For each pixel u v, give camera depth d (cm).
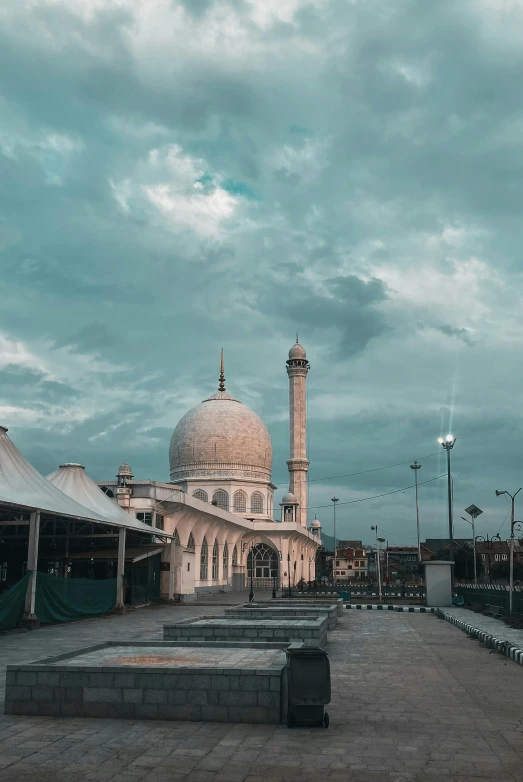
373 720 1405
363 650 2603
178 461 11000
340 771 1074
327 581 12681
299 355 12675
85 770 1073
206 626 2491
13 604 3334
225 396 11669
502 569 10875
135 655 1712
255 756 1151
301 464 12331
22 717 1409
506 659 2339
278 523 9956
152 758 1135
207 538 8056
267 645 1850
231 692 1393
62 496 4009
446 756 1155
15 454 3872
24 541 4794
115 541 5431
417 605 5738
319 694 1342
